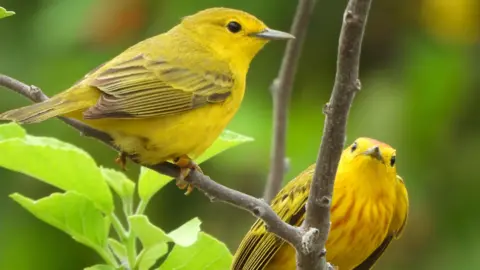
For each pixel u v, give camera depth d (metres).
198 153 8.79
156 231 7.73
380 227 9.70
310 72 14.02
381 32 14.12
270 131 13.41
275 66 13.78
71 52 13.45
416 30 14.05
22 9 13.70
